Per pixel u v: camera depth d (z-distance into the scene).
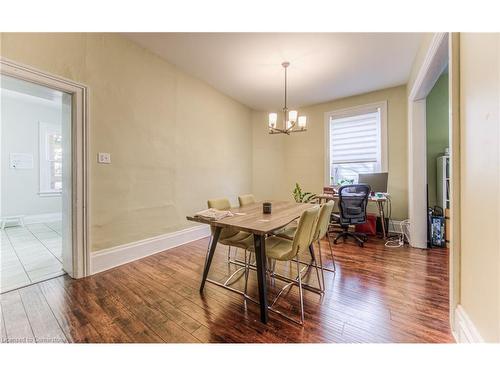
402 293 1.94
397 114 3.84
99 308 1.71
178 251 3.06
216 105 4.04
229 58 2.97
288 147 5.09
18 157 4.58
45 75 1.94
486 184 1.10
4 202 4.43
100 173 2.36
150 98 2.88
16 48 1.78
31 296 1.87
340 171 4.53
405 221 3.63
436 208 3.37
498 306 1.00
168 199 3.17
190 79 3.47
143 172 2.81
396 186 3.86
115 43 2.47
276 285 2.11
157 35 2.52
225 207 2.59
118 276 2.27
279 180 5.14
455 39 1.43
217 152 4.11
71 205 2.21
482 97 1.14
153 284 2.11
